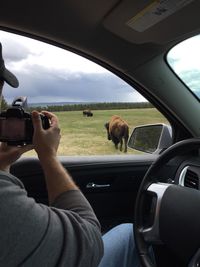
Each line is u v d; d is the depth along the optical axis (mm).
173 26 2102
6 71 950
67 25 2260
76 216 942
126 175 2742
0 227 768
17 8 2121
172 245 1554
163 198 1594
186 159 2170
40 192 2576
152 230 1630
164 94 2641
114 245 1857
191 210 1502
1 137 1130
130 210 2812
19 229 786
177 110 2676
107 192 2738
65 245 854
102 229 2732
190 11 1913
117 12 2066
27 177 2527
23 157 2564
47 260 820
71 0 2043
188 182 2109
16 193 820
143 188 1708
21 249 781
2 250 765
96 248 948
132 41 2344
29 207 828
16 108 1135
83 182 2646
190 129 2703
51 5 2094
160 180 2273
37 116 1087
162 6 1876
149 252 1686
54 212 900
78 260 877
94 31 2305
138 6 1945
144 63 2525
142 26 2137
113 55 2490
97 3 2043
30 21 2225
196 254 1485
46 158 1051
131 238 1902
